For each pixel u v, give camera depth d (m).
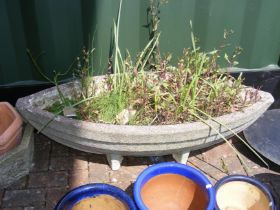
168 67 2.29
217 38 2.47
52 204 2.02
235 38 2.48
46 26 2.24
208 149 2.39
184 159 2.17
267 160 2.30
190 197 1.90
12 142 2.02
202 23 2.39
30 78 2.43
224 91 2.21
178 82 2.16
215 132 2.01
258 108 2.12
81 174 2.19
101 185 1.83
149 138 1.91
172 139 1.94
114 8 2.25
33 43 2.29
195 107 2.10
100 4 2.21
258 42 2.52
